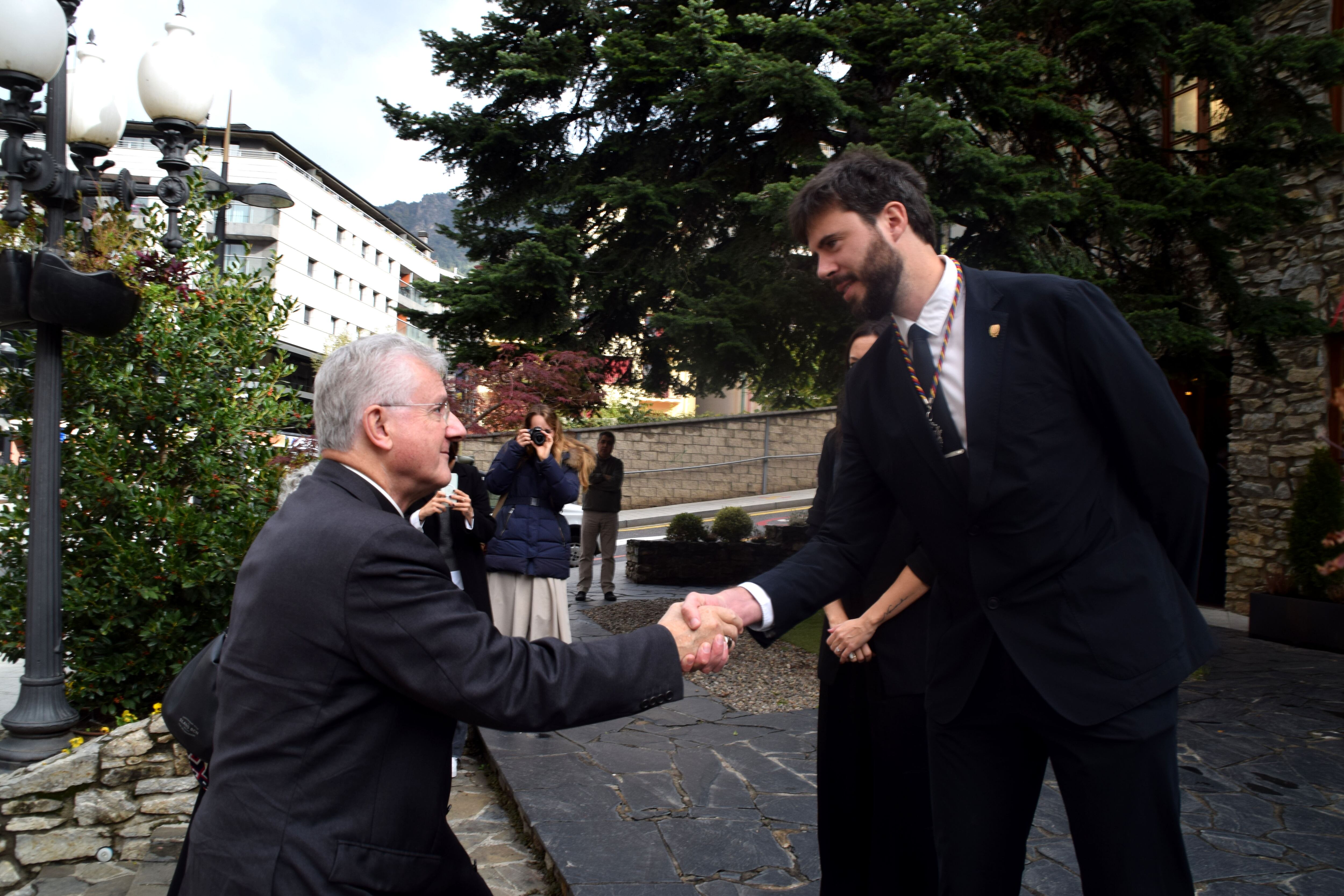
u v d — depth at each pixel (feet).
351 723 4.38
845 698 7.91
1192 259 23.95
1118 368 5.18
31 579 12.39
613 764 13.51
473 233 29.32
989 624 5.65
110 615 14.16
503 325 27.14
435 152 27.81
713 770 13.26
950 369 5.70
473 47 27.12
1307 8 28.14
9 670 20.88
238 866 4.19
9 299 11.76
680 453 64.23
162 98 15.87
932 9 21.13
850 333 24.75
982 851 5.65
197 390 15.25
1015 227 20.81
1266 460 29.86
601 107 26.91
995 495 5.32
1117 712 5.07
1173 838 5.14
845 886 7.93
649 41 24.95
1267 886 9.55
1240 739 15.10
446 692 4.33
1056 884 9.50
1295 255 28.58
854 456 6.77
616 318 29.27
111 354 15.12
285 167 152.87
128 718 14.07
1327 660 22.59
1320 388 28.04
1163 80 27.73
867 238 5.67
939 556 5.89
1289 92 21.72
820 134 23.41
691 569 37.14
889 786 7.47
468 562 14.05
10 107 12.51
